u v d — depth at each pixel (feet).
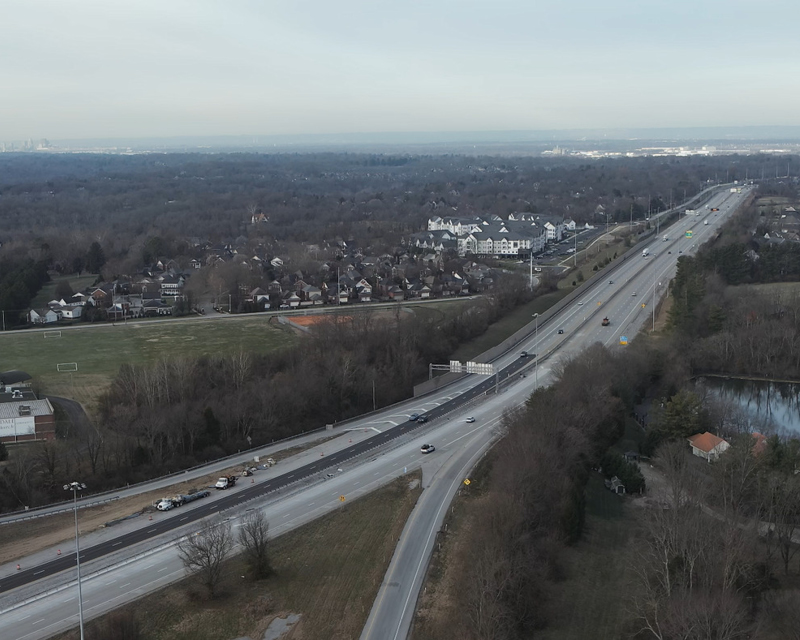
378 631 309.01
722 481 397.19
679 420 490.49
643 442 494.59
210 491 446.19
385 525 400.47
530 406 488.02
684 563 324.60
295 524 403.54
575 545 374.22
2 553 375.25
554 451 417.49
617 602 332.60
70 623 314.55
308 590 341.82
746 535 349.61
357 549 376.48
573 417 463.83
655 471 466.70
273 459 496.64
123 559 364.38
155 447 497.05
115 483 463.01
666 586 314.55
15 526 406.00
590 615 324.39
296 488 449.06
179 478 469.98
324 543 383.24
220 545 345.92
